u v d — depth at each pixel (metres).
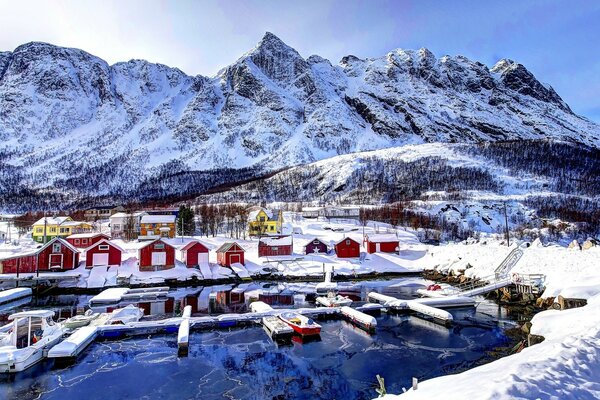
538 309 40.50
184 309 41.09
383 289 55.88
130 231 106.00
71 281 57.28
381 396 18.22
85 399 23.14
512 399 11.41
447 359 28.34
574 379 13.50
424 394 15.20
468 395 12.79
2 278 54.94
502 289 47.44
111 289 52.97
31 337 30.31
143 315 41.12
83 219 151.00
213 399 23.12
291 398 23.11
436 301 42.84
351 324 37.75
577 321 26.78
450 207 152.75
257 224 106.50
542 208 160.50
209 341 33.06
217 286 59.59
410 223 130.38
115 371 27.02
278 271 66.81
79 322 35.69
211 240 91.50
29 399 23.14
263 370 27.11
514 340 31.58
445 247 74.31
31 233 109.25
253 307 42.00
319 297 47.44
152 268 63.19
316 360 28.77
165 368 27.59
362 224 126.44
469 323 37.06
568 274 43.00
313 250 79.19
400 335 34.16
